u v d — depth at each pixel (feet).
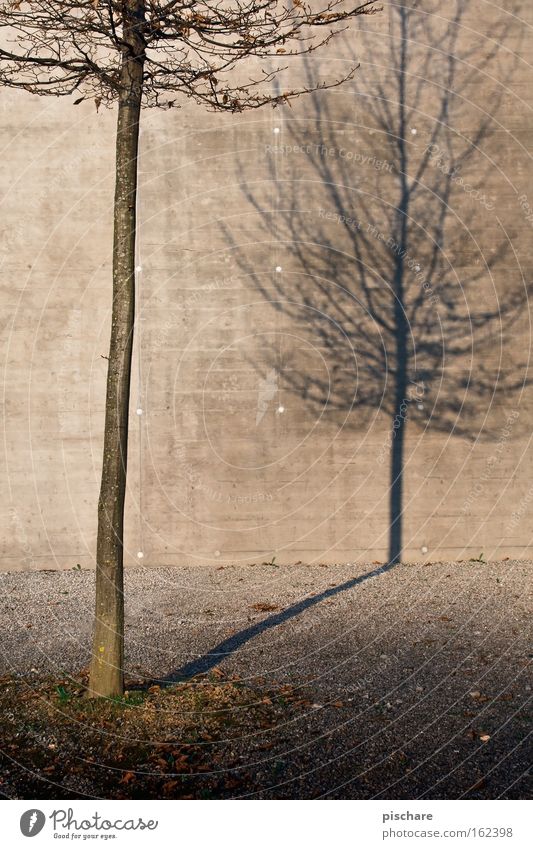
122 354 19.85
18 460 35.63
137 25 19.24
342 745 18.75
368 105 35.88
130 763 18.10
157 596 31.50
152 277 35.58
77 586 32.78
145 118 35.45
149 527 35.81
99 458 35.83
